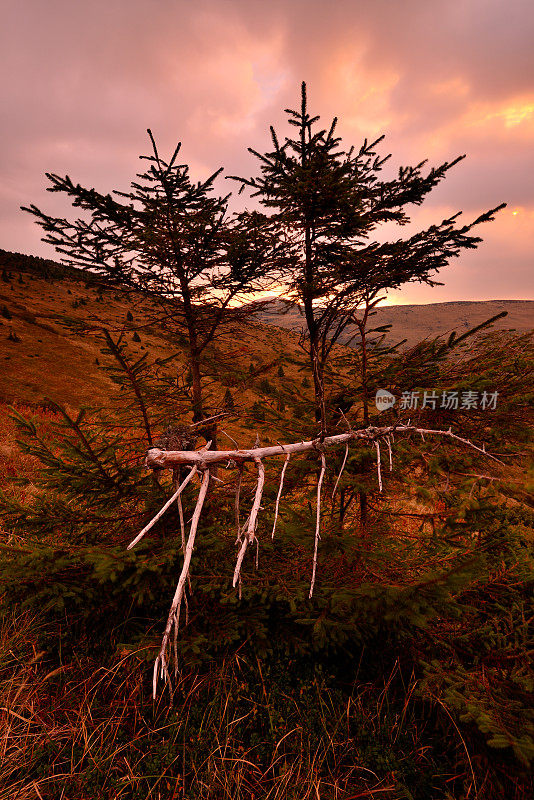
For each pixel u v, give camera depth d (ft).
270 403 11.55
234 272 12.18
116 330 10.98
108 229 10.96
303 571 9.79
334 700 9.11
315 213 10.68
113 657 9.41
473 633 9.20
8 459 28.66
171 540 10.17
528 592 9.21
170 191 11.80
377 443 6.77
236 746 8.15
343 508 11.87
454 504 6.75
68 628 10.57
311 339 12.43
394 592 5.90
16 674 9.05
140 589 8.68
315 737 8.14
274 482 9.76
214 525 10.85
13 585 9.11
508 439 7.68
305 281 11.62
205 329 13.25
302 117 11.07
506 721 6.17
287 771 7.45
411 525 12.78
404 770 7.61
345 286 11.93
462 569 5.68
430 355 10.65
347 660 10.32
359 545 8.75
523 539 9.86
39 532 10.53
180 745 7.97
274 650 10.19
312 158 11.14
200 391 12.49
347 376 12.35
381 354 11.83
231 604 9.68
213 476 5.12
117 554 8.46
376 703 9.00
